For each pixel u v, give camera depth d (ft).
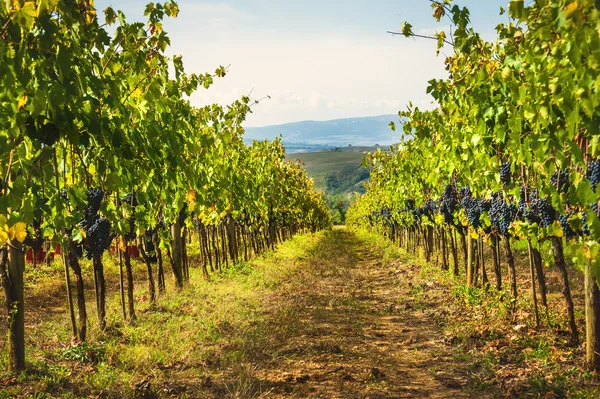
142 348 21.88
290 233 116.47
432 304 32.99
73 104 15.96
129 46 20.65
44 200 17.69
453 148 28.07
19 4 12.63
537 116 16.83
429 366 20.58
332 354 22.47
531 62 16.11
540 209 19.72
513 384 17.21
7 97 14.08
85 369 19.44
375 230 115.44
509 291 32.14
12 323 18.07
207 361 21.02
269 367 20.74
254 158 58.80
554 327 23.53
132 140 21.81
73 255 22.29
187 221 39.09
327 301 34.91
